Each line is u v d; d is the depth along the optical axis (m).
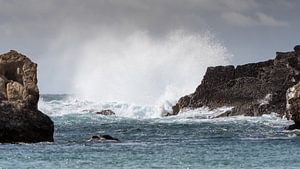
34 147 150.75
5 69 166.50
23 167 123.25
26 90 161.88
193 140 176.75
